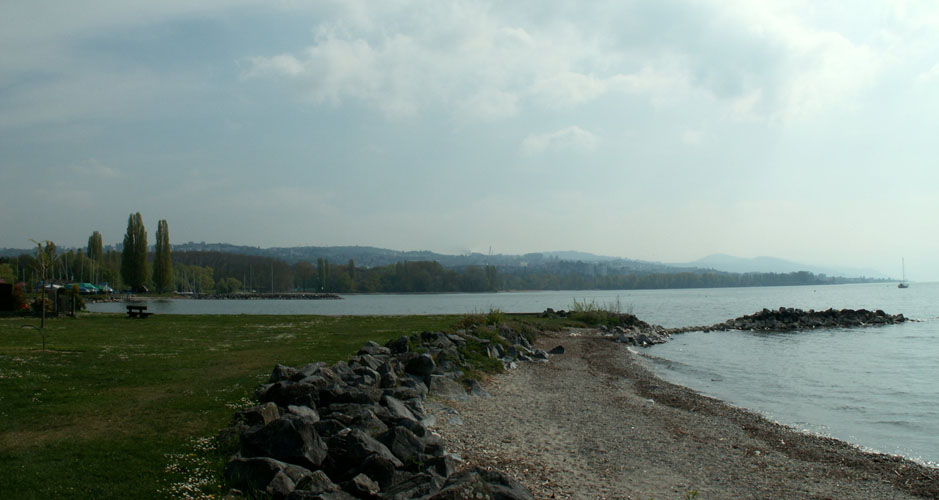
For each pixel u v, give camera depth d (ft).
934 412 61.72
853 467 42.42
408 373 57.77
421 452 33.42
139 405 40.19
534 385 69.00
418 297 637.30
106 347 68.18
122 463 29.43
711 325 191.31
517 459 39.04
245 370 54.19
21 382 44.91
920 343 133.80
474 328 98.27
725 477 38.93
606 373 83.82
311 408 38.55
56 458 29.71
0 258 365.61
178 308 300.61
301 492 25.23
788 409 62.95
